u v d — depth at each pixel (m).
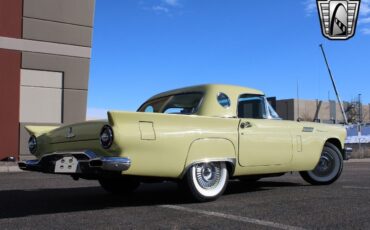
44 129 7.04
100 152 5.80
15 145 18.70
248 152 7.05
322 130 8.53
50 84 19.45
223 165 6.77
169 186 9.01
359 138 32.09
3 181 10.36
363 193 7.61
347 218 5.54
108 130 5.59
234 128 6.89
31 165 6.60
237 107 7.17
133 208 6.24
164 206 6.38
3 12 18.50
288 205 6.43
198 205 6.42
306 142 8.12
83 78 20.08
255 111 7.53
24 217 5.67
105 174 5.84
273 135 7.48
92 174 5.92
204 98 6.95
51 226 5.17
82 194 7.84
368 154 28.64
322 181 8.88
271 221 5.36
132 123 5.71
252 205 6.43
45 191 8.31
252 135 7.12
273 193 7.68
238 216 5.64
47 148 6.76
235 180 9.89
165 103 7.61
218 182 6.73
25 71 18.95
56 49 19.47
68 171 6.01
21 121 18.84
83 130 6.01
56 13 19.47
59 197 7.45
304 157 8.09
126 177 6.16
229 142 6.78
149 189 8.53
